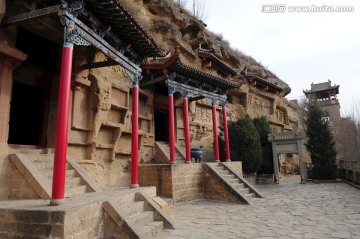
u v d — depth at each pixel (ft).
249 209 36.24
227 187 44.57
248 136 65.98
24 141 37.81
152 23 63.62
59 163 20.07
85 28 25.93
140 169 44.37
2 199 25.40
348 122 164.55
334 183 70.08
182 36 72.90
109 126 42.39
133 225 20.97
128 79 48.67
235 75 87.20
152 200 29.04
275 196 47.83
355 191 52.39
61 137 20.49
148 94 55.16
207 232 24.38
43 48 38.11
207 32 86.43
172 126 47.42
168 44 66.13
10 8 29.66
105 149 42.78
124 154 47.16
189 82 55.01
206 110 73.56
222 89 62.23
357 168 61.16
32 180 25.46
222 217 31.22
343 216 29.96
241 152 65.21
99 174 40.06
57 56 39.17
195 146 67.00
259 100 97.76
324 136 80.12
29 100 38.24
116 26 30.53
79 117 37.99
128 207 24.75
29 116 38.01
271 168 74.90
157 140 64.13
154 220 26.76
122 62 33.99
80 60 37.83
